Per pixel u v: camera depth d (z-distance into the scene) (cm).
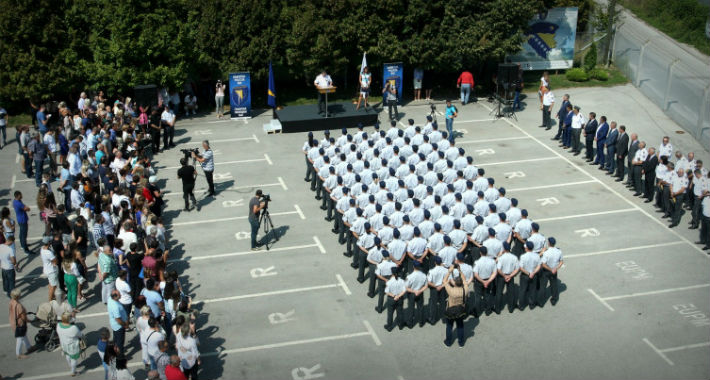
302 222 2264
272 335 1677
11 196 2488
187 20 3306
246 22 3253
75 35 3194
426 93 3550
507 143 2922
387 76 3359
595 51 3678
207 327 1708
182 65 3191
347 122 3127
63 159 2403
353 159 2356
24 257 2080
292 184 2558
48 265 1767
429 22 3350
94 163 2397
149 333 1449
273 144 2959
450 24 3334
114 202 2073
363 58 3180
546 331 1689
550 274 1759
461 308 1580
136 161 2333
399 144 2516
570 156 2781
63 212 2114
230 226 2239
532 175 2605
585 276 1930
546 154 2802
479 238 1867
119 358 1394
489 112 3334
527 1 3309
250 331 1692
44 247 1769
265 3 3294
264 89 3647
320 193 2431
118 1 3138
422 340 1658
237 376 1527
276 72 3656
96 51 3138
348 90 3662
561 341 1648
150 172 2323
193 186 2317
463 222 1909
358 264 1956
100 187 2409
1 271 1966
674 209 2206
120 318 1533
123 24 3086
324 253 2067
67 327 1497
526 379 1512
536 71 3866
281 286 1891
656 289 1866
